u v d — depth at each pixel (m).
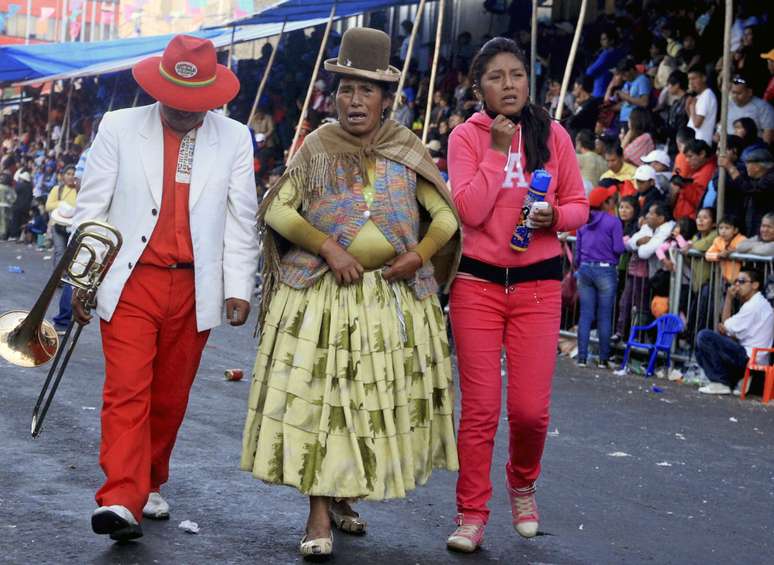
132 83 32.62
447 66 20.73
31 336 5.46
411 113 19.38
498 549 5.68
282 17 21.38
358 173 5.41
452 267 5.64
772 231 11.67
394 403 5.38
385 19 24.88
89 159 5.62
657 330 12.75
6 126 42.88
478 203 5.51
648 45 16.25
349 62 5.40
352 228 5.36
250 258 5.73
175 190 5.59
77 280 5.40
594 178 14.32
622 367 12.91
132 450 5.32
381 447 5.31
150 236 5.53
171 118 5.56
